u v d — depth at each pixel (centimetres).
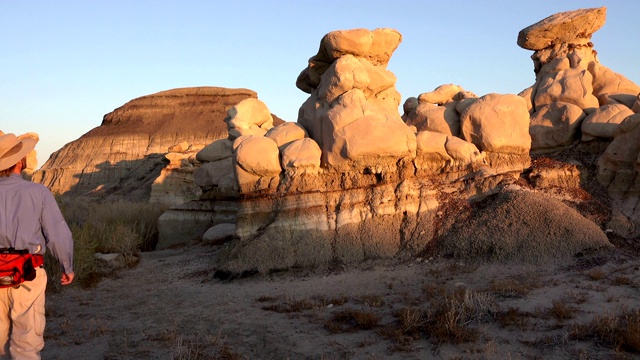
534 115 1138
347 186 1003
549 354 541
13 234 409
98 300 893
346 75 1038
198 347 625
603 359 519
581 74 1146
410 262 916
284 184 1005
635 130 969
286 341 629
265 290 866
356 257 949
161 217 1505
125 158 6125
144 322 744
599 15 1180
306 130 1116
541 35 1216
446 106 1154
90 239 1178
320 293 816
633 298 673
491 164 1036
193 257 1186
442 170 1033
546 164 1046
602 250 838
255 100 1495
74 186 5650
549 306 666
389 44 1123
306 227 981
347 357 570
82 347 646
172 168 3200
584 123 1059
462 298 691
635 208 946
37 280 423
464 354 553
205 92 7388
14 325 414
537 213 894
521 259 848
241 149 1021
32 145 448
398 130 989
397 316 675
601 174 1011
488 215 935
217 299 840
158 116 7019
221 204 1474
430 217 980
